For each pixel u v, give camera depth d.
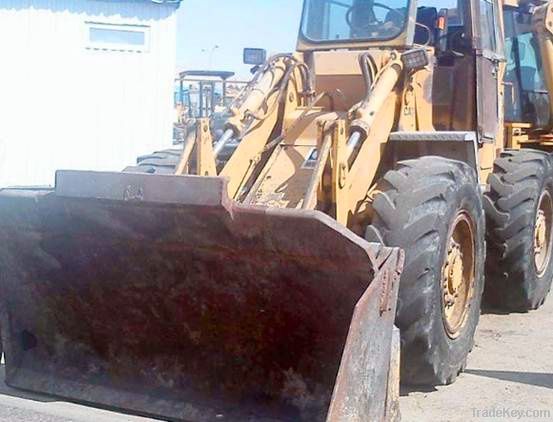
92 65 12.07
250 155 5.47
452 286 5.21
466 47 6.20
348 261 3.66
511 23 7.93
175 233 3.97
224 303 4.10
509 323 6.89
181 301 4.21
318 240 3.66
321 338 3.95
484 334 6.54
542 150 8.36
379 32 5.93
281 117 5.72
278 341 4.05
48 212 4.22
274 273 3.89
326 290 3.83
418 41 6.36
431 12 6.40
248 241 3.82
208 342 4.23
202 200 3.77
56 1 11.76
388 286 3.68
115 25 12.14
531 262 6.96
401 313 4.76
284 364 4.07
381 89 5.38
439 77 6.23
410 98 5.67
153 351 4.38
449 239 4.97
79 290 4.46
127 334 4.43
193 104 13.71
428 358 4.88
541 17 7.89
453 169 5.05
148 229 4.02
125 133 12.35
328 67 5.79
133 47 12.29
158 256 4.13
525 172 6.80
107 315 4.45
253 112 5.52
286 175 5.26
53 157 11.94
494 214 6.75
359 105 5.27
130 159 12.41
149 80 12.42
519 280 6.95
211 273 4.05
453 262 5.20
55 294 4.54
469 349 5.43
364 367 3.54
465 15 6.20
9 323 4.69
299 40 6.22
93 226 4.17
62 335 4.62
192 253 4.03
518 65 7.96
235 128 5.43
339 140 4.80
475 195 5.30
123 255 4.22
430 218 4.78
